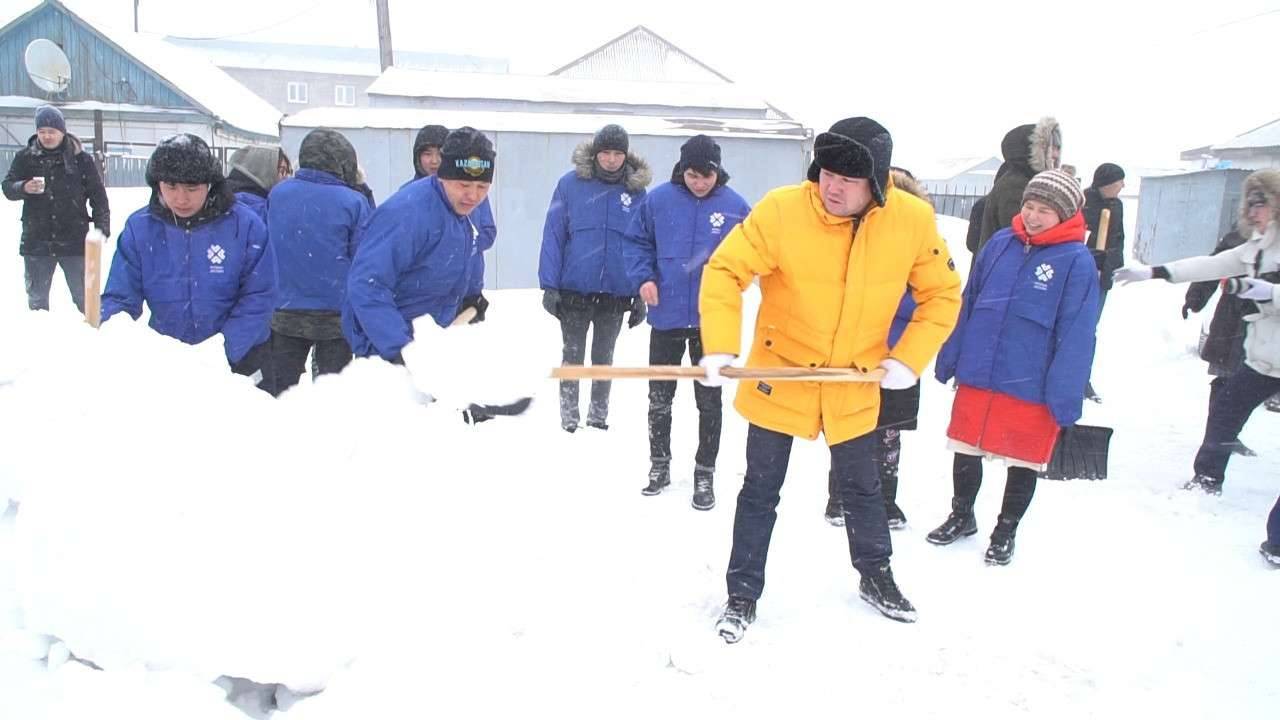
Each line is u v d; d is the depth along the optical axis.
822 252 3.29
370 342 3.66
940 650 3.36
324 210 4.80
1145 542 4.42
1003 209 6.11
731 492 4.93
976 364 4.21
